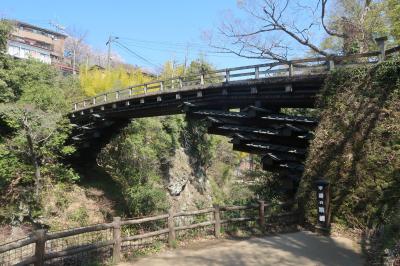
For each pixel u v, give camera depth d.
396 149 9.34
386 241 7.33
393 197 8.95
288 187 14.20
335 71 11.69
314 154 11.24
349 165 10.13
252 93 14.96
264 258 7.63
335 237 9.50
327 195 10.07
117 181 28.84
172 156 30.86
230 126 16.73
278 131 14.03
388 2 21.20
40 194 20.52
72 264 7.32
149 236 8.20
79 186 26.11
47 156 22.48
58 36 69.75
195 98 18.09
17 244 5.86
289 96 13.83
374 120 10.02
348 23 21.59
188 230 9.51
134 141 27.33
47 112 22.22
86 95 38.31
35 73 27.19
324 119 11.44
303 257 7.68
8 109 19.53
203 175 34.81
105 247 7.84
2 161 19.89
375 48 21.44
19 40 58.97
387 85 10.13
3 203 19.69
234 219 9.96
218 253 8.06
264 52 23.22
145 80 45.44
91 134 27.20
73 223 20.41
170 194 29.25
